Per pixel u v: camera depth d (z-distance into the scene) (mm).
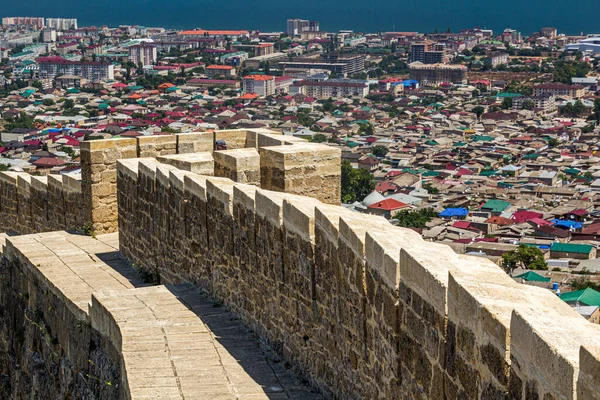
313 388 17109
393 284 13594
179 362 18281
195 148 29797
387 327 13891
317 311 16969
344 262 15609
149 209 25578
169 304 21594
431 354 12344
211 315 20938
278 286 18609
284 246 18234
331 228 16156
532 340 9617
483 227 186125
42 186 33594
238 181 24609
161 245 24953
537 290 11344
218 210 21500
